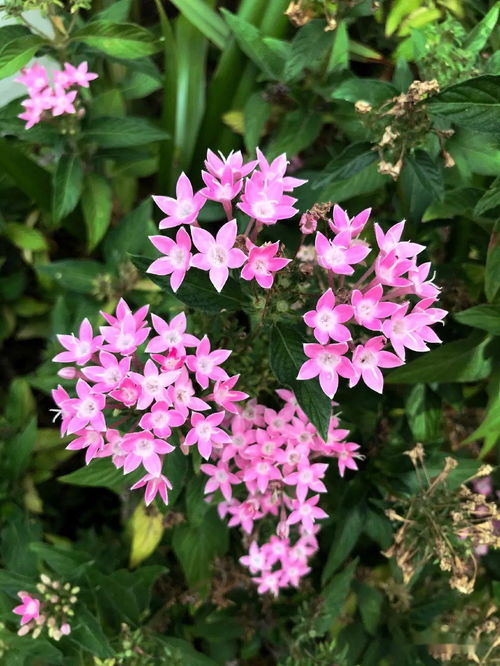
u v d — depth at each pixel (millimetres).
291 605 276
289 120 256
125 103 317
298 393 160
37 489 316
